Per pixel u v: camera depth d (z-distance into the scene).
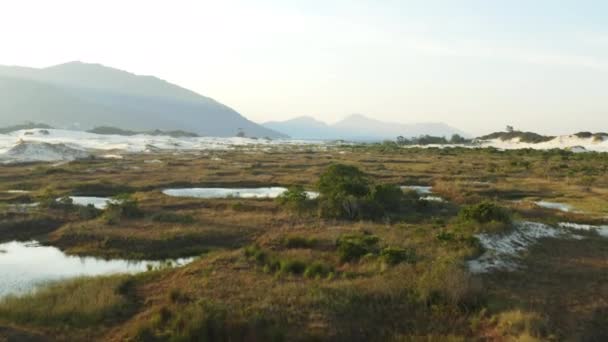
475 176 57.94
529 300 16.34
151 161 78.06
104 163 72.50
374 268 19.30
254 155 100.31
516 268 19.88
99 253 25.89
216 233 28.27
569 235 26.72
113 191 46.38
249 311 14.98
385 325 14.79
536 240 24.86
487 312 15.34
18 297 18.12
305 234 25.52
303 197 35.31
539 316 14.66
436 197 43.53
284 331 14.07
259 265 20.31
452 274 17.00
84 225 29.97
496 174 61.25
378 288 16.52
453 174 60.31
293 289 16.78
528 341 13.09
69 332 14.73
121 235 27.78
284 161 81.38
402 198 36.75
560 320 14.88
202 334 13.90
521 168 68.69
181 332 14.04
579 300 16.53
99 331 14.83
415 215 33.00
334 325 14.48
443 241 22.64
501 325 14.30
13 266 23.72
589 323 14.80
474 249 21.08
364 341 14.08
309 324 14.45
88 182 48.88
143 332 14.08
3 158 71.88
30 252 26.28
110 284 18.41
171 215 31.97
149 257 25.42
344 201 32.38
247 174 59.97
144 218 31.94
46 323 15.32
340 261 20.75
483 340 13.84
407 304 15.73
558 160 86.94
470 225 25.41
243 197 41.31
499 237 23.64
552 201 41.75
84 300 16.70
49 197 38.06
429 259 20.05
